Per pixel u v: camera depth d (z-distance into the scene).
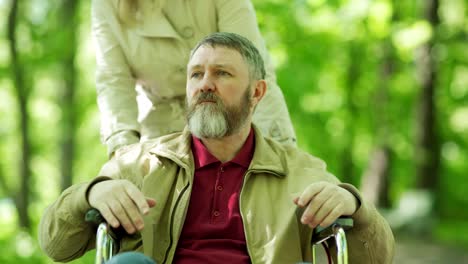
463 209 33.41
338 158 25.64
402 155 27.73
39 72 17.56
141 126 4.64
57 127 17.31
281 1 15.56
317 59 20.22
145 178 3.76
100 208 3.32
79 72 20.12
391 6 16.22
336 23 16.77
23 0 16.39
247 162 3.80
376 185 23.34
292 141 4.44
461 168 33.00
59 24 16.44
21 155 16.81
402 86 24.05
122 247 3.66
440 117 26.31
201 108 3.68
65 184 17.00
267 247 3.59
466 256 17.86
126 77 4.44
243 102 3.74
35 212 16.53
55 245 3.66
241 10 4.45
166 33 4.38
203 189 3.74
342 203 3.36
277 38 16.05
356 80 22.88
